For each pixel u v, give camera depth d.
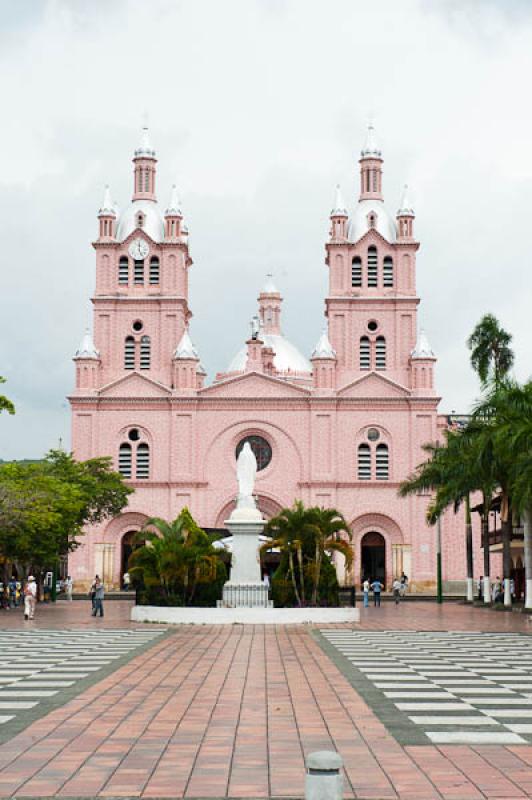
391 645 35.69
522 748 15.59
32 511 59.69
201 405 92.88
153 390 92.88
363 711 19.17
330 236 97.12
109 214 95.94
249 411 92.88
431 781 13.58
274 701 20.70
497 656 30.92
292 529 52.06
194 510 91.44
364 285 95.38
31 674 25.27
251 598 50.16
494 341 70.81
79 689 22.39
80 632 42.69
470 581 75.75
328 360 93.00
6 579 67.19
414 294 94.88
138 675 25.45
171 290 94.94
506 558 64.44
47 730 17.20
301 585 51.47
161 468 92.19
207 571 51.47
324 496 91.56
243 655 31.44
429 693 21.66
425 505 90.94
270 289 122.38
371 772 14.09
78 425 92.31
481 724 17.61
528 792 13.04
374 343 94.62
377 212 96.38
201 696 21.48
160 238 95.88
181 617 48.31
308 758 10.27
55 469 77.44
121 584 90.88
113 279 95.31
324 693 21.91
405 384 93.94
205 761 14.85
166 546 51.53
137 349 94.38
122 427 92.56
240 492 52.59
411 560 90.62
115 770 14.28
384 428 92.50
